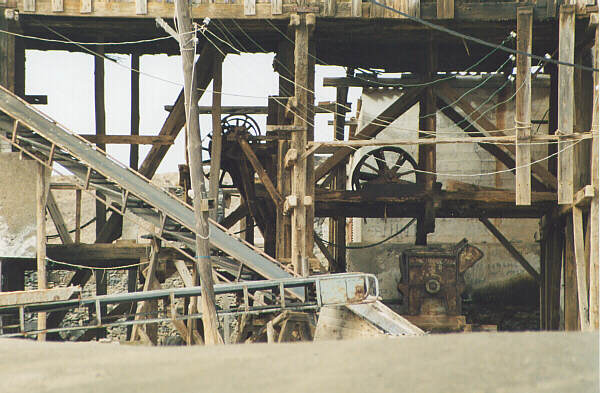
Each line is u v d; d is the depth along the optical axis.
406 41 83.94
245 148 82.94
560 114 75.00
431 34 81.31
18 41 87.00
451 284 79.25
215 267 77.00
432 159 82.62
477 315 104.50
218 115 84.25
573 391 20.22
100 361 25.88
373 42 84.12
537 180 87.81
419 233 86.69
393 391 20.42
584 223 78.12
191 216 68.38
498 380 21.17
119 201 70.75
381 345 25.97
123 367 24.61
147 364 24.88
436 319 78.56
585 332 27.41
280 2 76.88
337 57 91.88
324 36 81.06
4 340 34.09
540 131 101.00
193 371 23.50
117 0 77.31
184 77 57.38
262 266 67.25
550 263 86.94
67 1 76.81
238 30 81.44
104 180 71.75
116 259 84.38
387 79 94.62
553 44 84.00
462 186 81.31
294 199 73.06
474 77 101.00
